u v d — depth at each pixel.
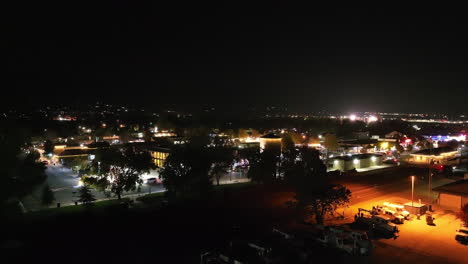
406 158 101.12
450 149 105.06
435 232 37.44
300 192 41.03
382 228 37.06
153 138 133.75
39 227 39.00
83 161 80.94
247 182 68.31
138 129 196.38
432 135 164.75
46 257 30.66
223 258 29.33
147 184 67.25
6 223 38.81
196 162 53.50
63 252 31.83
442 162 90.94
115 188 54.41
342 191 40.66
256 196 53.31
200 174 53.53
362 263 29.56
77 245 33.59
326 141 108.25
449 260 30.50
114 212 44.84
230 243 32.53
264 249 30.27
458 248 33.06
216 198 52.09
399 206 44.53
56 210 47.66
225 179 72.56
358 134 137.62
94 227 39.22
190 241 34.66
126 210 46.00
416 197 52.91
